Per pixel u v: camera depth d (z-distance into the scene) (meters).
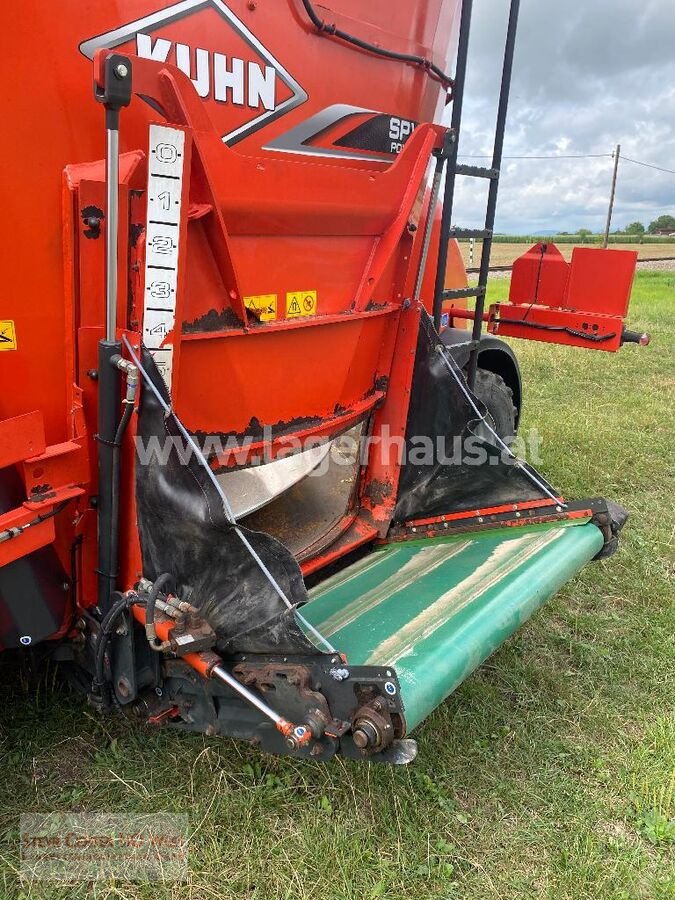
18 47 1.64
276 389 2.43
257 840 2.05
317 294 2.50
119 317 1.80
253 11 2.08
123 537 1.94
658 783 2.32
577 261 4.20
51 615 1.97
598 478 4.80
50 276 1.80
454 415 2.91
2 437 1.67
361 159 2.63
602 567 3.69
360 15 2.45
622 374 8.20
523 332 4.45
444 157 2.82
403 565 2.76
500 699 2.72
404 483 3.10
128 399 1.74
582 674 2.89
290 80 2.24
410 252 2.80
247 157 2.00
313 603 2.48
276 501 3.08
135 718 2.40
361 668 1.70
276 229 2.23
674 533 4.09
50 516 1.82
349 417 2.80
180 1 1.89
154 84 1.74
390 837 2.09
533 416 6.14
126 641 1.94
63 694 2.57
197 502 1.76
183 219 1.81
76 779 2.25
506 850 2.07
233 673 1.87
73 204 1.72
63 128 1.75
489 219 3.24
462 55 2.75
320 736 1.80
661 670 2.91
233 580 1.83
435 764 2.38
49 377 1.88
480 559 2.64
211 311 2.09
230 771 2.28
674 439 5.67
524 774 2.37
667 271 26.83
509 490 2.92
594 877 2.00
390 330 2.93
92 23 1.74
